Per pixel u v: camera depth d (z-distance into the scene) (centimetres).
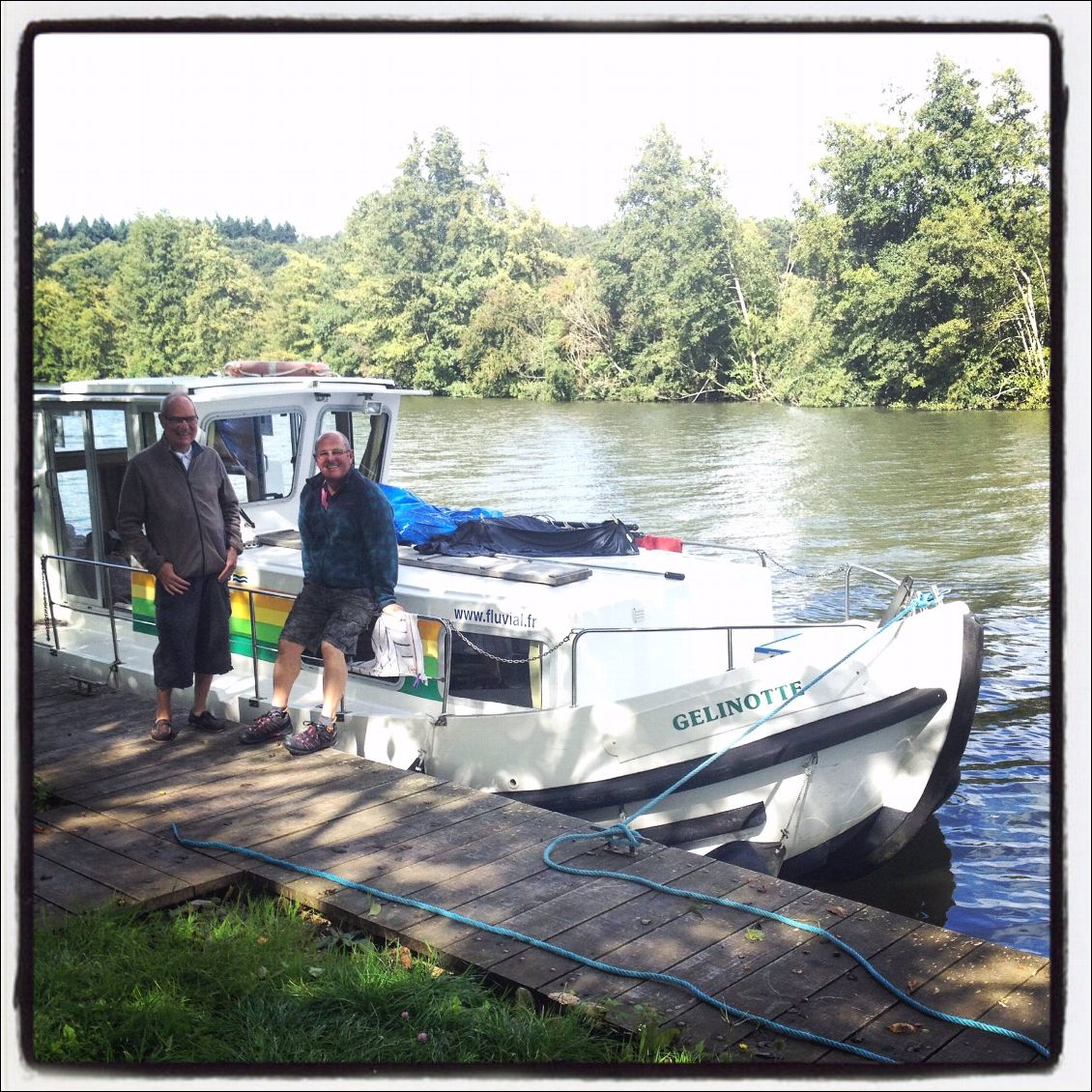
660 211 6750
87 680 808
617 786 662
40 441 885
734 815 678
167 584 679
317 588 695
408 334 7844
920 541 2194
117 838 562
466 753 683
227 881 521
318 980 438
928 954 453
